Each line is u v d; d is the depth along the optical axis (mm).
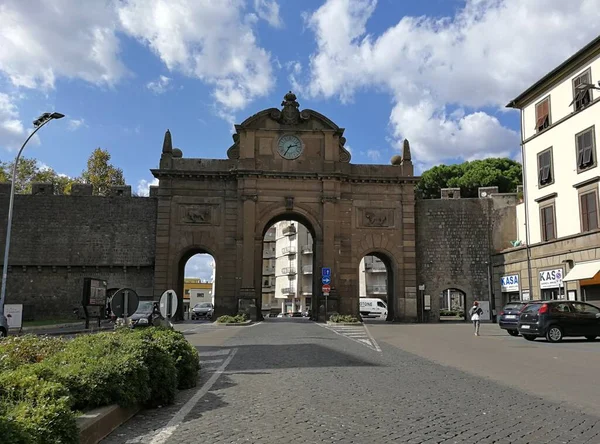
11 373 6770
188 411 9016
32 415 5387
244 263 43562
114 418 7746
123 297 14328
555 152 36688
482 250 46156
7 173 69250
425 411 8922
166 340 11477
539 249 37844
